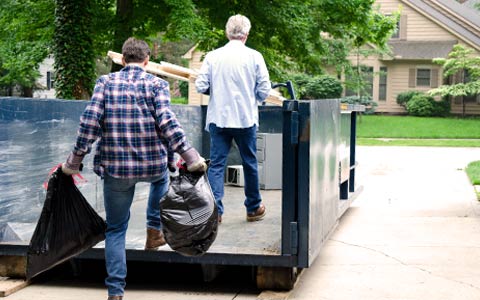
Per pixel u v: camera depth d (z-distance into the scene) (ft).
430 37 124.06
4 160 17.21
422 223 26.43
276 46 56.80
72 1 46.16
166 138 14.16
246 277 18.69
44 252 14.52
